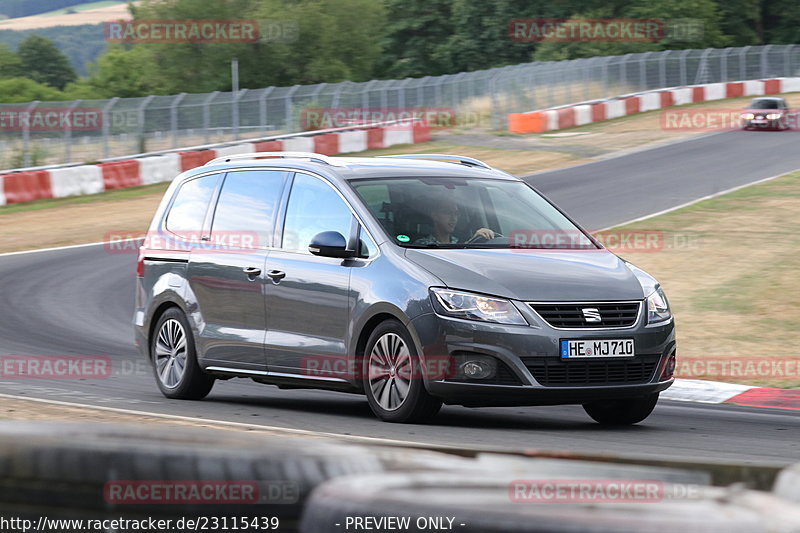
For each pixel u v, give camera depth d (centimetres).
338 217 2336
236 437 435
